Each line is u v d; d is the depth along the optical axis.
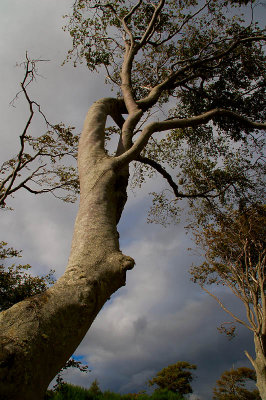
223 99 10.88
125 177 3.80
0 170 9.68
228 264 14.09
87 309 1.98
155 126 4.84
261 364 12.02
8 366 1.42
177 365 20.95
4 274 10.83
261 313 12.95
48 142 9.37
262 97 10.67
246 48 10.64
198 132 11.48
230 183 11.15
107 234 2.68
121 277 2.38
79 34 11.07
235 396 19.19
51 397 9.28
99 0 10.83
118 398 10.70
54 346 1.68
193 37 11.11
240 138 11.35
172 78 8.51
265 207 12.65
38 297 1.86
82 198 3.20
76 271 2.22
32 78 7.29
